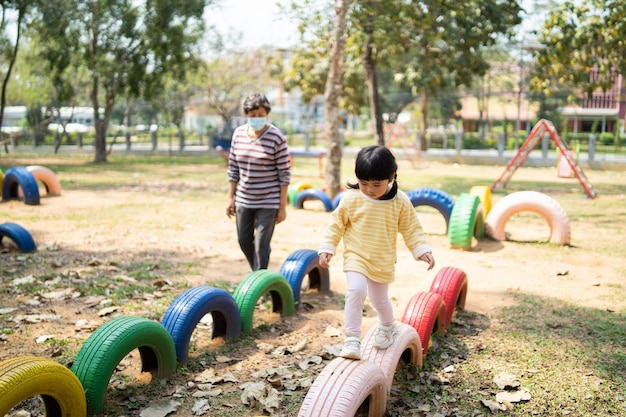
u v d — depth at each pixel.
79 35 26.34
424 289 6.80
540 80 20.58
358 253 3.70
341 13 13.18
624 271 7.69
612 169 27.22
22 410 3.70
